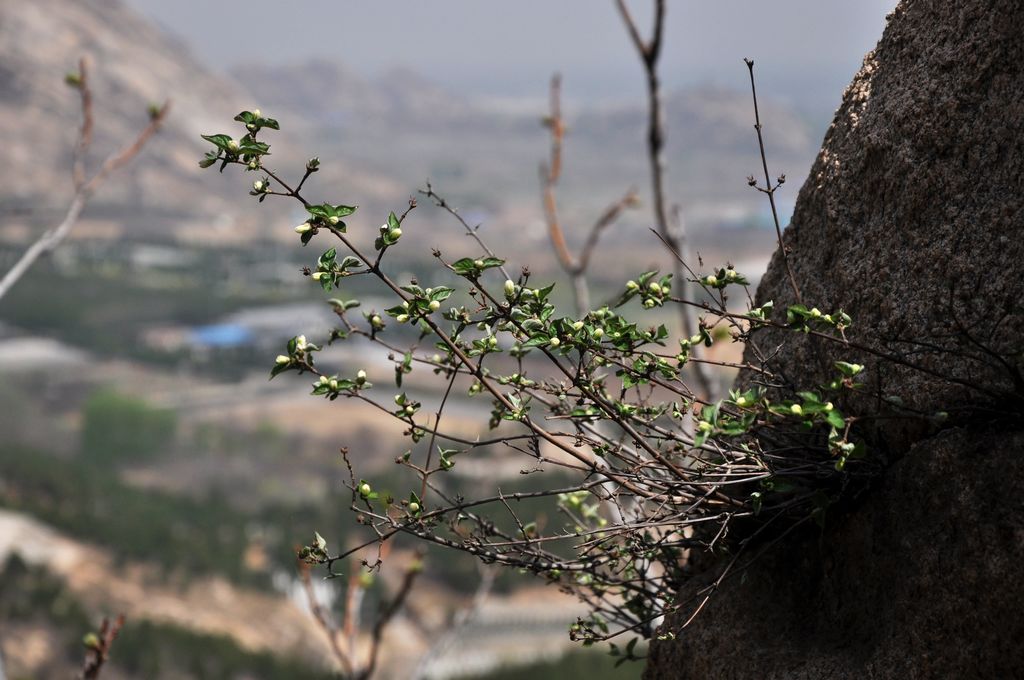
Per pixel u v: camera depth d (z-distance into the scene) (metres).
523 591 89.50
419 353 2.00
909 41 2.22
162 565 86.62
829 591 2.14
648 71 3.60
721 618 2.24
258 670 69.19
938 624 1.87
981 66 2.04
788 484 1.98
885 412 2.05
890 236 2.12
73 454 137.62
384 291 89.75
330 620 3.22
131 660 65.06
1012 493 1.82
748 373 2.41
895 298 2.08
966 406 1.89
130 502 106.56
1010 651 1.77
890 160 2.15
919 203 2.08
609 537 2.01
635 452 2.15
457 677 70.69
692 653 2.26
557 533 2.18
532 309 1.90
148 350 195.12
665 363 1.96
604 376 2.15
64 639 66.62
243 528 100.88
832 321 1.84
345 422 153.88
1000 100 2.01
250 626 80.50
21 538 84.69
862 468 2.07
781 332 2.33
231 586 86.25
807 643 2.12
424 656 3.63
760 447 2.12
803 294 2.31
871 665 1.95
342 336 1.91
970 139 2.03
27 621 67.50
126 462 136.00
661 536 2.20
